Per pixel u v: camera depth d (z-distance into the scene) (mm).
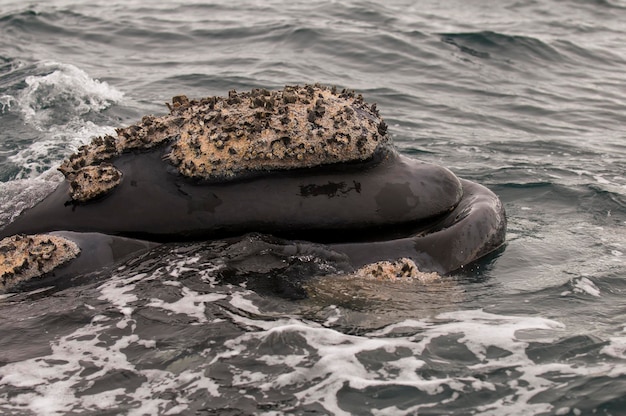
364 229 5395
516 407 4234
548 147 9805
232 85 11859
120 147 5570
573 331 4938
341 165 5410
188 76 12266
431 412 4207
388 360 4609
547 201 7703
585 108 11812
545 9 18656
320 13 16797
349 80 12492
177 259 5328
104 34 15297
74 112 10227
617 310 5258
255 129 5320
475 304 5227
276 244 5348
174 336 4773
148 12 17203
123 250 5371
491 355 4680
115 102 10797
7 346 4727
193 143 5375
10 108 10250
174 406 4230
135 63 13289
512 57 14367
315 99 5488
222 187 5363
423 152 9359
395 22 16234
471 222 5574
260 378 4441
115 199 5438
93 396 4320
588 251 6281
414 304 5145
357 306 5086
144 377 4461
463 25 16469
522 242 6336
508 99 12102
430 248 5414
